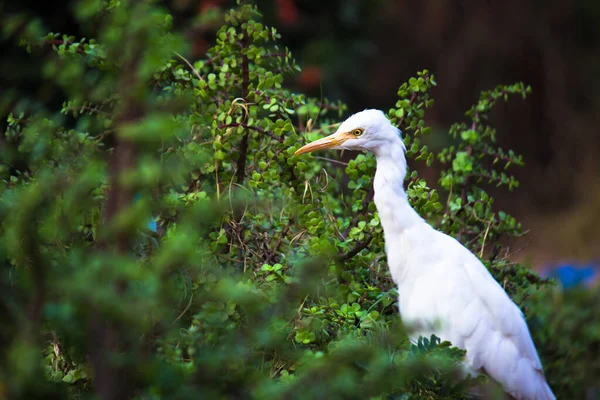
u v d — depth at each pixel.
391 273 8.32
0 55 13.60
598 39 27.59
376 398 5.27
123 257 4.26
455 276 8.09
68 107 7.99
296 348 6.42
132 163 4.38
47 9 14.40
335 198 9.97
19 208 4.62
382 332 6.57
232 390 4.89
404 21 27.30
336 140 8.27
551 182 26.25
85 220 6.45
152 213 5.66
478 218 9.11
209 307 5.31
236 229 7.86
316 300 7.62
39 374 4.50
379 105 26.34
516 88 9.70
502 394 8.40
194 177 7.69
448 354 6.07
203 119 7.90
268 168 7.95
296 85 18.08
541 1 27.11
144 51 4.66
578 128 26.56
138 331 4.53
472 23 26.97
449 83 26.75
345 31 20.84
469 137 9.48
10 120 7.68
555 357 10.50
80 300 4.09
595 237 23.97
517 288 9.95
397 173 8.24
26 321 4.27
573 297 11.52
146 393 5.02
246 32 8.52
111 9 7.14
